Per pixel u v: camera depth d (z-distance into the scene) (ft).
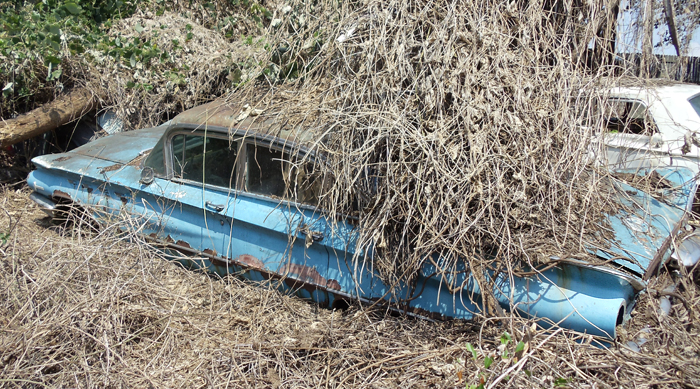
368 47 10.90
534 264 9.37
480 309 9.78
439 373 9.23
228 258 12.58
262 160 11.70
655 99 15.20
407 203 9.75
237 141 11.93
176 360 10.12
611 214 10.78
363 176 10.37
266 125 11.60
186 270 13.24
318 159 10.74
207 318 11.39
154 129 17.58
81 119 21.02
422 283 10.48
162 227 13.38
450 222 9.41
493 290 9.62
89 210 14.30
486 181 9.66
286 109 11.82
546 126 10.36
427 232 9.93
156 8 24.49
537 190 9.98
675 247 10.16
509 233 9.23
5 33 19.93
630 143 15.93
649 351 9.11
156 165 13.47
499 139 9.88
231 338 10.84
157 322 10.89
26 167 20.54
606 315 8.82
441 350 9.49
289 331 11.07
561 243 9.48
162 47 21.71
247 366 10.00
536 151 9.82
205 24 25.30
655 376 8.34
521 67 10.33
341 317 11.51
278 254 11.85
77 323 10.24
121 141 16.11
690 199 12.43
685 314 9.98
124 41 21.57
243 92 13.53
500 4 10.80
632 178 13.35
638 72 13.69
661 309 9.98
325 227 10.99
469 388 8.05
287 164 11.29
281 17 14.44
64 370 9.37
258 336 10.80
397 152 10.09
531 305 9.37
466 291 10.02
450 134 9.78
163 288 11.83
